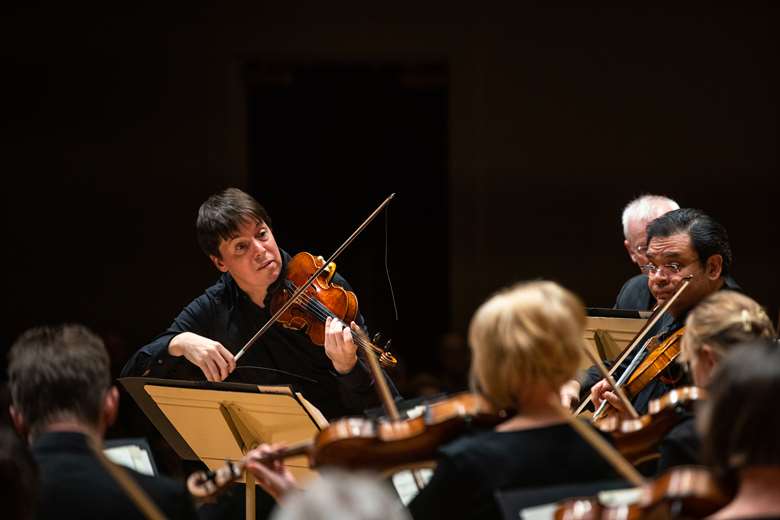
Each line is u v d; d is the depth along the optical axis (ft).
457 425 17.57
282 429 22.88
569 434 16.66
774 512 12.69
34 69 54.95
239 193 27.35
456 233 55.93
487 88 55.21
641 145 55.11
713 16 54.34
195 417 23.81
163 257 55.67
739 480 13.17
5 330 55.36
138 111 55.36
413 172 60.08
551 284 17.21
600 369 23.39
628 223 31.12
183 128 55.36
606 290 55.62
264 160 59.82
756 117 54.54
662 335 26.07
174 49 55.11
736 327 17.84
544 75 55.11
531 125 55.31
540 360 16.28
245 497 27.12
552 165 55.42
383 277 60.23
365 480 9.77
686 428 18.20
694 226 25.35
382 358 27.17
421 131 59.82
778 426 12.81
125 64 55.11
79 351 17.20
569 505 14.70
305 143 59.93
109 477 16.40
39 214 55.36
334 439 16.89
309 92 59.62
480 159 55.52
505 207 55.72
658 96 54.85
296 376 27.50
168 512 16.87
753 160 54.70
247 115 59.21
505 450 16.37
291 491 18.35
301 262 27.76
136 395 24.17
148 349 27.12
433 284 60.18
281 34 55.01
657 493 13.53
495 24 54.95
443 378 54.39
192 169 55.52
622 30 54.70
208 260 55.67
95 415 17.19
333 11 54.90
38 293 55.52
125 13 54.95
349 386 26.04
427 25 54.95
